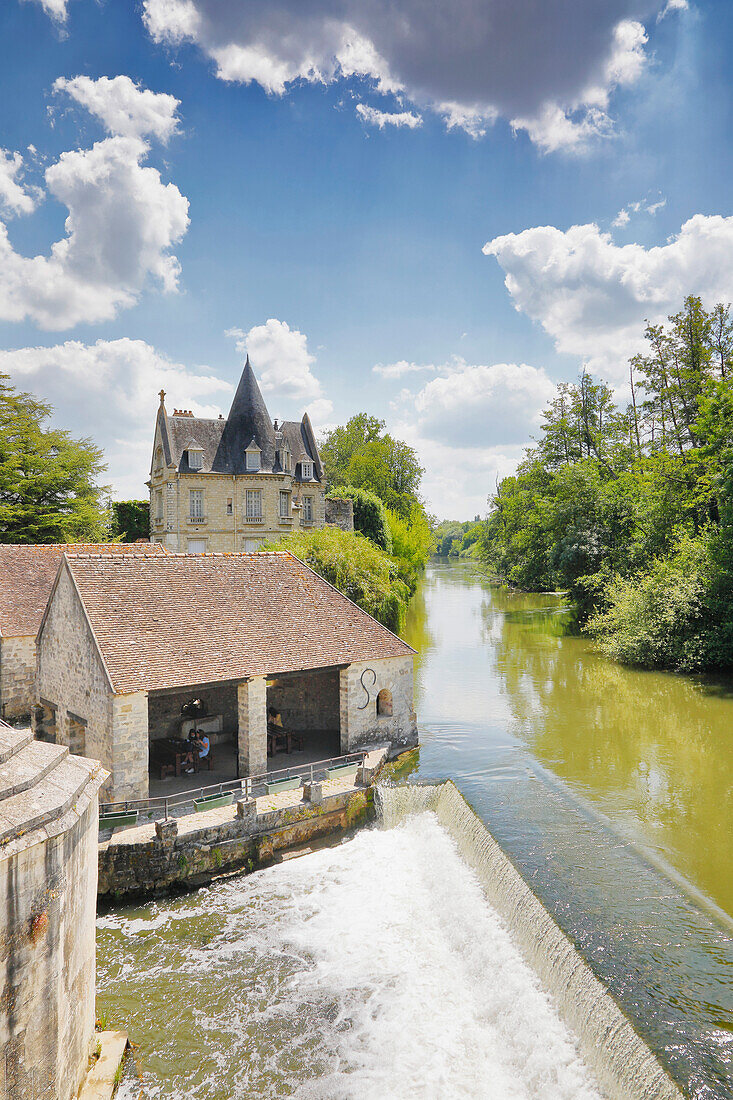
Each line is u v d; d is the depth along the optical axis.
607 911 11.30
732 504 29.19
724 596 29.52
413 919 12.66
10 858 6.21
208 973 11.16
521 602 61.41
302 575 21.58
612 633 36.75
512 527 71.94
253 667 17.27
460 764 19.03
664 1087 7.66
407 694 20.72
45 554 27.05
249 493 45.19
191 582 19.09
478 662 33.75
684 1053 8.14
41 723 20.23
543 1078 8.74
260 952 11.70
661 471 39.09
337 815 16.08
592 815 15.44
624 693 27.00
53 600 18.81
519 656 35.12
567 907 11.41
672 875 12.60
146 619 17.20
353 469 71.12
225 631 18.02
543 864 13.02
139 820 14.71
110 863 13.27
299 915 12.81
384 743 20.11
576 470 46.31
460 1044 9.53
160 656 16.30
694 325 39.09
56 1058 7.09
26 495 45.50
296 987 10.79
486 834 14.28
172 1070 9.12
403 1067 9.16
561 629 44.00
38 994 6.70
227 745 20.80
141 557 19.08
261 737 17.47
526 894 11.89
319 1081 8.98
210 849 14.09
